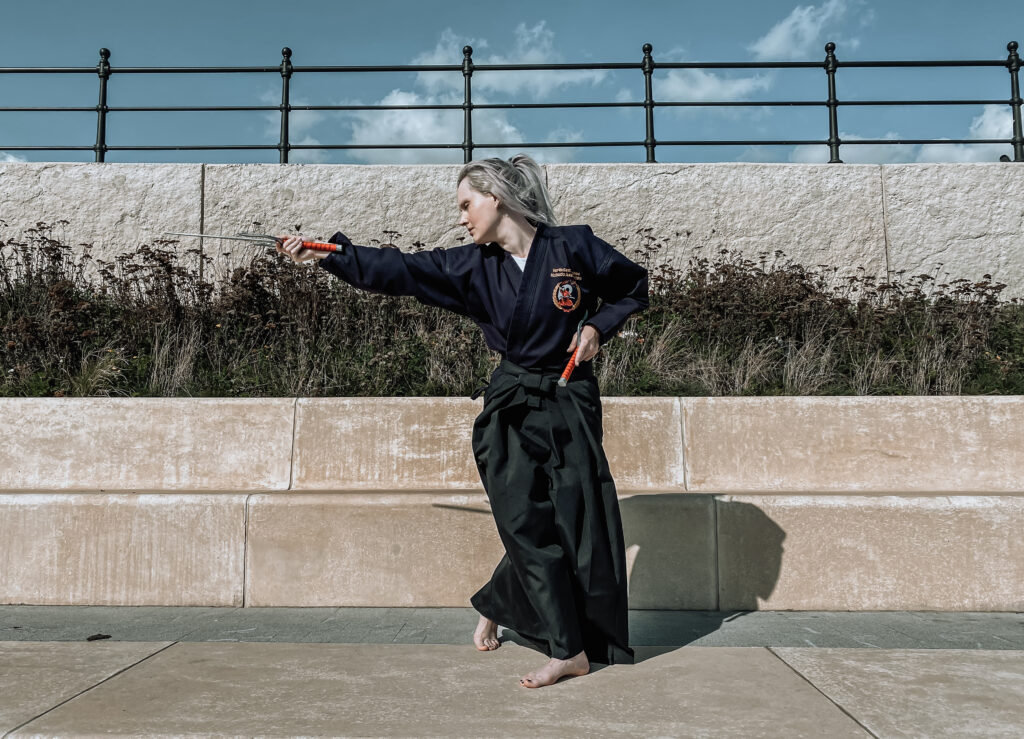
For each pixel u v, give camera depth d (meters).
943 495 3.60
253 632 3.11
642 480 3.94
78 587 3.56
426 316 5.48
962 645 2.94
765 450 3.96
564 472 2.55
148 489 3.93
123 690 2.36
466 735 2.02
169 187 6.87
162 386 4.85
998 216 6.91
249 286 5.59
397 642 2.97
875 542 3.51
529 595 2.48
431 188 6.93
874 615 3.41
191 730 2.04
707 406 3.99
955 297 6.21
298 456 3.96
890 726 2.07
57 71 7.34
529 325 2.58
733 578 3.53
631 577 3.53
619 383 4.91
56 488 3.94
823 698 2.29
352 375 5.02
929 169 6.96
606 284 2.68
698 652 2.80
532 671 2.56
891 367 5.11
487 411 2.62
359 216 6.88
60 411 4.01
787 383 4.93
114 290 5.95
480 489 3.90
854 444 3.95
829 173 6.95
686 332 5.51
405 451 3.95
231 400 4.03
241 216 6.86
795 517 3.53
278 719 2.12
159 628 3.17
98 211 6.84
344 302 5.60
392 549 3.55
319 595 3.54
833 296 5.97
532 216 2.65
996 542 3.49
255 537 3.57
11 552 3.58
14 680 2.46
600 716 2.15
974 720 2.12
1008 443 3.94
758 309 5.49
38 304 5.62
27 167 6.87
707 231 6.90
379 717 2.14
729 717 2.14
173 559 3.57
